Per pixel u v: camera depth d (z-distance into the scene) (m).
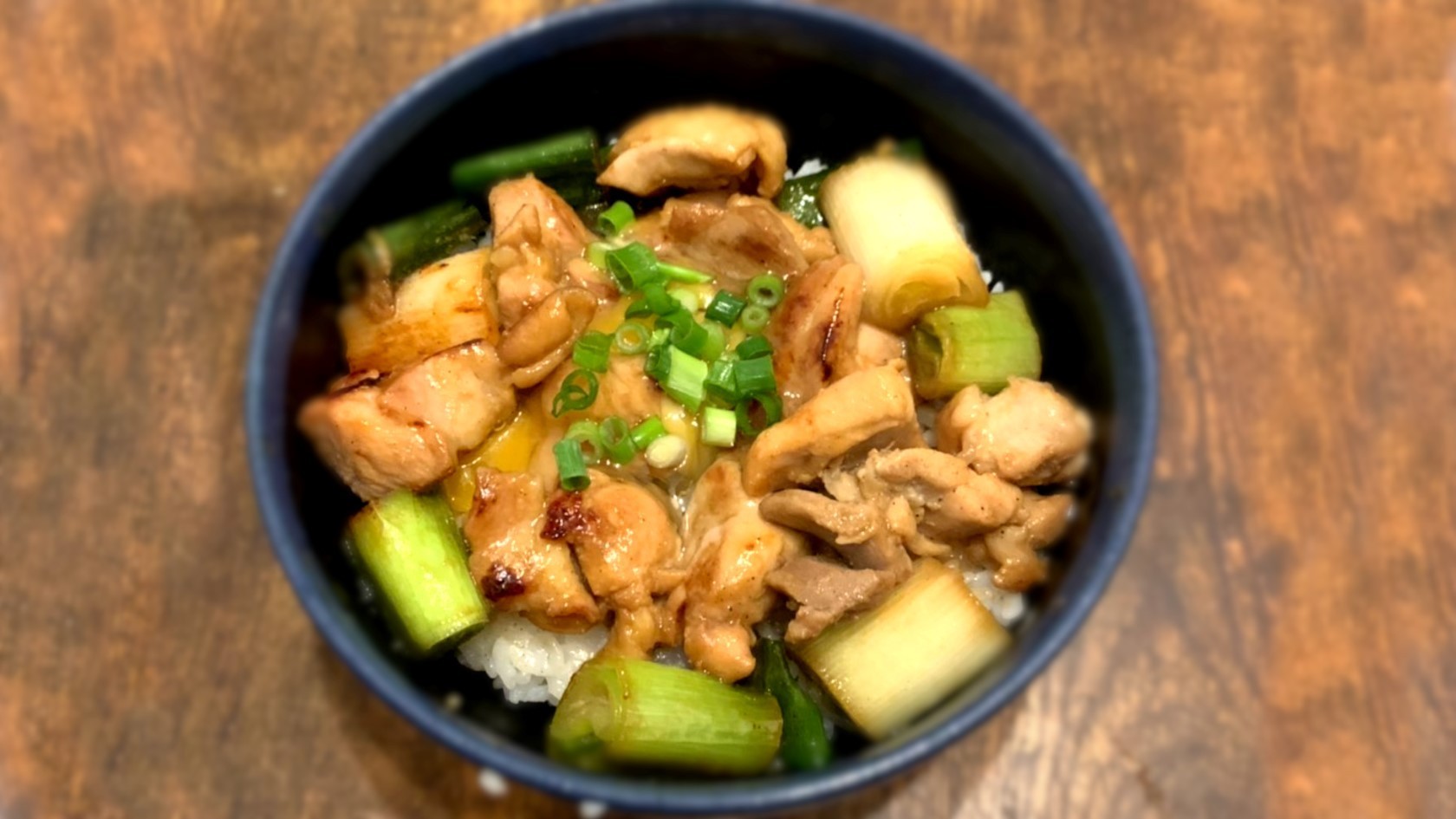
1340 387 0.33
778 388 0.28
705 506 0.28
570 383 0.28
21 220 0.33
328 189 0.26
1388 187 0.34
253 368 0.25
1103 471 0.27
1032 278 0.30
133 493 0.31
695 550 0.28
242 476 0.31
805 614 0.26
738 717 0.27
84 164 0.33
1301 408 0.32
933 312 0.30
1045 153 0.27
